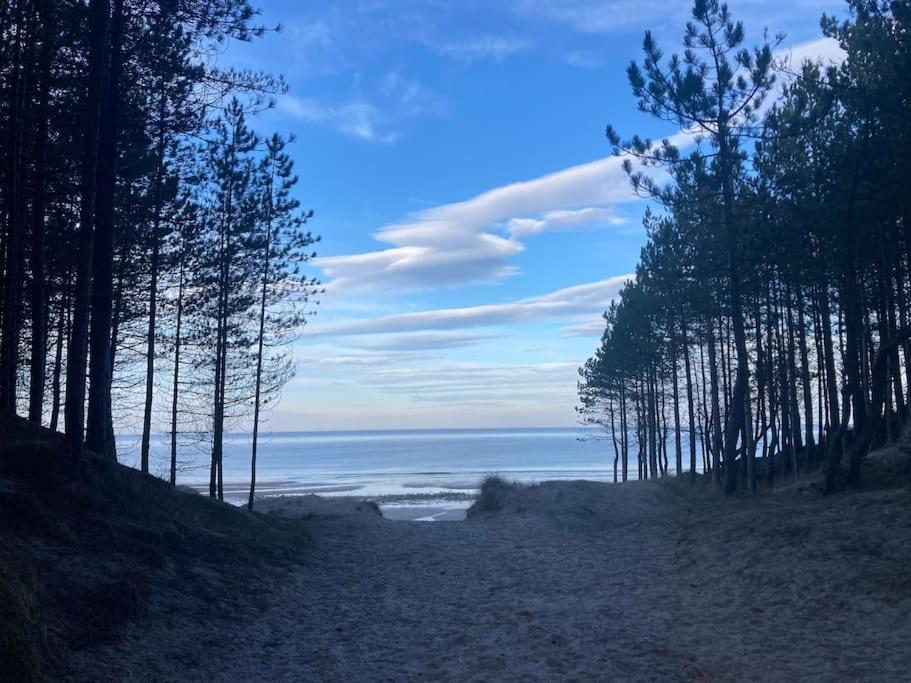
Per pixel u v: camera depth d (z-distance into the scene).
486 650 7.57
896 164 13.75
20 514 8.66
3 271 15.63
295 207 23.73
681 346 35.88
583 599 9.88
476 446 192.50
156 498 12.09
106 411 13.48
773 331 27.94
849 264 15.91
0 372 14.09
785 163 18.12
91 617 7.16
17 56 14.07
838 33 17.80
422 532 18.42
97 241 12.53
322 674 6.93
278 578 10.96
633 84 17.25
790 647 6.95
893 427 23.55
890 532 10.05
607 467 93.69
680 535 13.87
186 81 13.62
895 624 7.11
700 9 17.00
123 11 12.03
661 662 6.84
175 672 6.74
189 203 20.36
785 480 28.39
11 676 5.37
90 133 11.45
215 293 22.22
